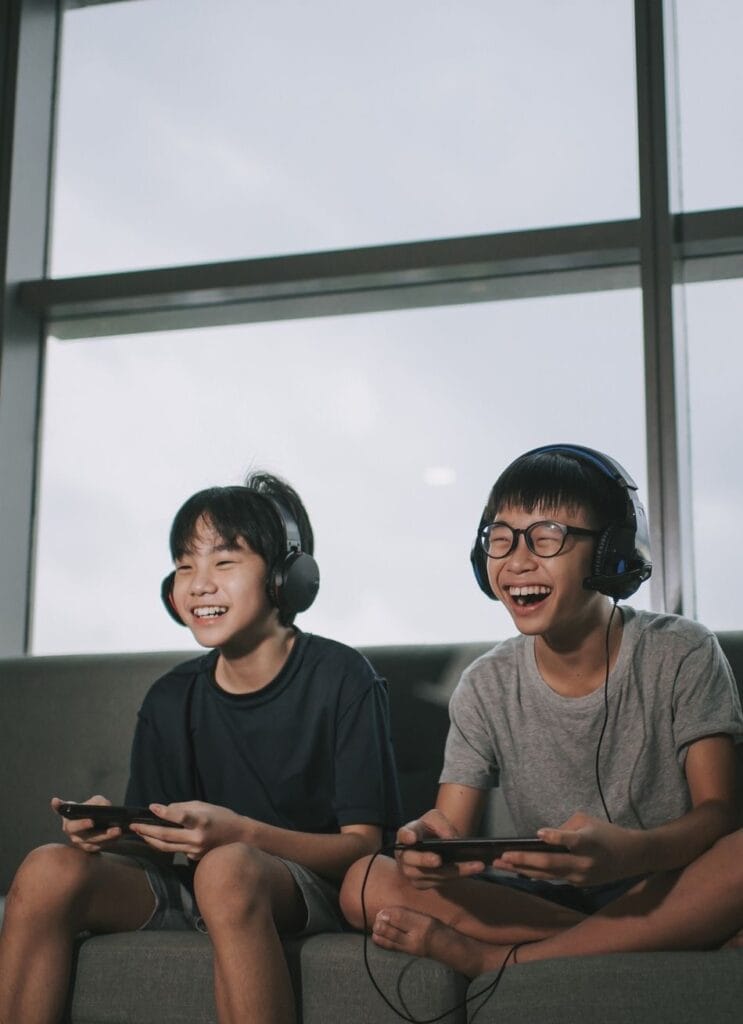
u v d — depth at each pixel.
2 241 2.75
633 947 1.44
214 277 2.63
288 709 1.82
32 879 1.52
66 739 2.20
